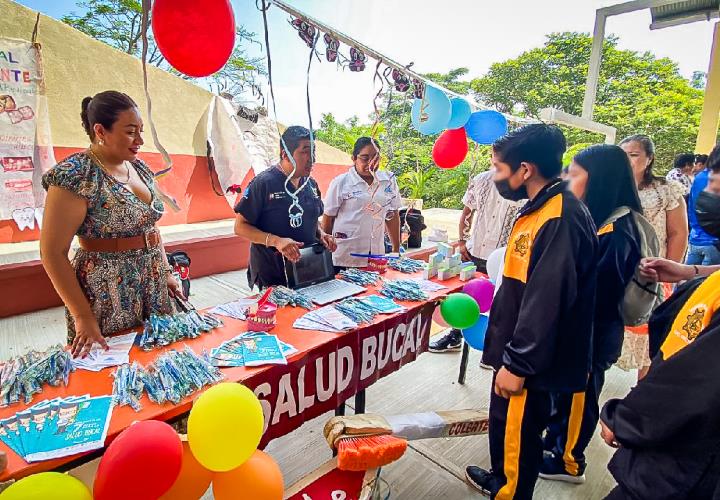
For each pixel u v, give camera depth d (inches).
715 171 32.7
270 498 37.8
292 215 70.8
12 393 37.9
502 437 53.8
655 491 29.4
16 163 148.3
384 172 96.1
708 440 26.8
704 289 32.1
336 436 49.9
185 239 182.2
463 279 84.4
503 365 49.8
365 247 94.4
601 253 58.7
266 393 46.6
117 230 54.2
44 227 48.3
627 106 423.2
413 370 105.3
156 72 203.6
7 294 131.7
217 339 52.3
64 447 31.6
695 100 411.2
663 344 34.8
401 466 71.7
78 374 42.4
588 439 67.1
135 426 30.2
